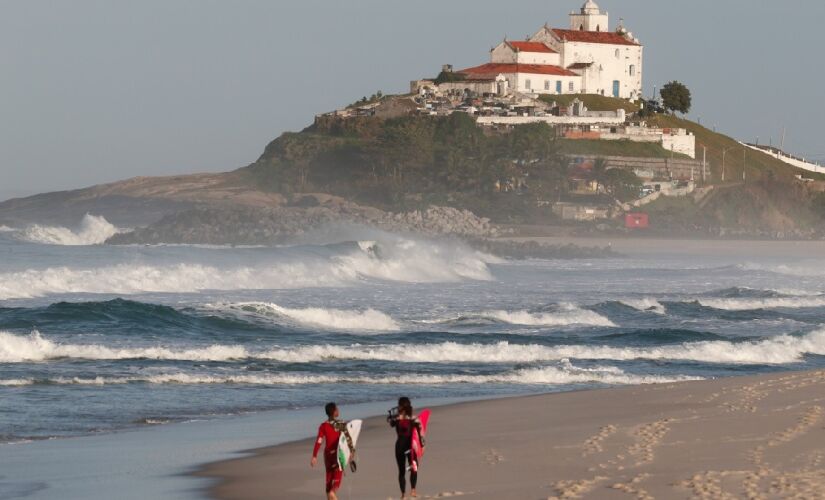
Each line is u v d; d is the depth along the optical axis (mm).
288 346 64938
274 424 40906
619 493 25469
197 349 61062
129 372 53312
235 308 78188
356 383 52562
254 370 55688
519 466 30406
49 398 45906
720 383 48656
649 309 93875
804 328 83750
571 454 31766
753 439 32781
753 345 67625
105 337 67188
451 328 80438
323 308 88625
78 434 38656
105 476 30953
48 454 34594
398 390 50656
